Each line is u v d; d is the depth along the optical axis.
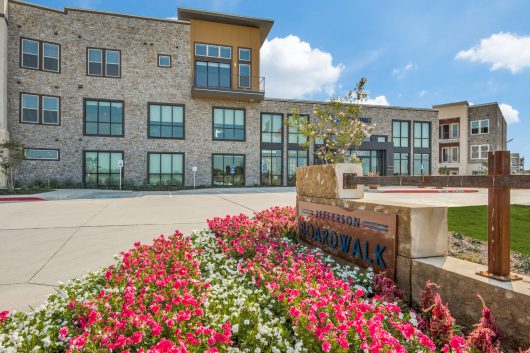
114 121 25.53
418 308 3.11
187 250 4.94
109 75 25.45
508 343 2.33
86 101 24.92
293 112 9.71
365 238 3.93
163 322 2.46
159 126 26.62
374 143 32.19
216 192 22.50
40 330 2.64
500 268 2.53
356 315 2.39
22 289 4.20
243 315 2.61
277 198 17.28
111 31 25.55
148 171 26.20
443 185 2.97
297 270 3.74
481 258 4.24
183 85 27.22
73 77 24.52
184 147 27.16
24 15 23.08
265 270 3.87
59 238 7.18
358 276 3.85
